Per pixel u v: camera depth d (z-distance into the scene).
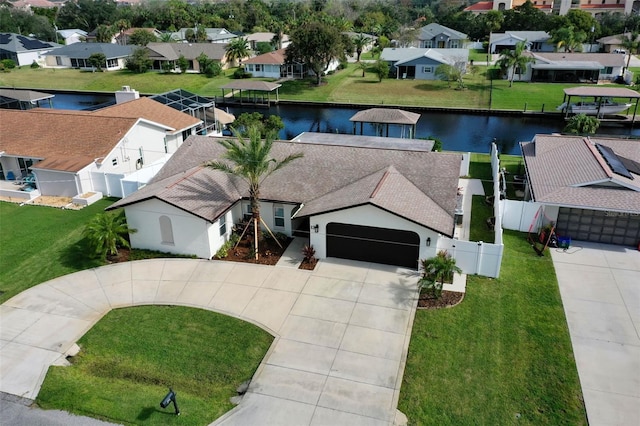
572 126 48.81
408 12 168.38
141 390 16.80
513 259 24.56
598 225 26.09
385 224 23.17
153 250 25.88
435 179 26.20
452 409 15.80
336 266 24.03
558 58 80.44
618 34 101.62
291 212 26.61
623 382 16.78
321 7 169.50
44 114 38.97
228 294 22.02
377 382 16.94
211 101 48.88
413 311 20.55
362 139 38.34
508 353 18.17
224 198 26.03
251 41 112.00
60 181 33.16
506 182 34.84
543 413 15.60
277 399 16.34
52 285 23.09
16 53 99.44
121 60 96.44
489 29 115.12
